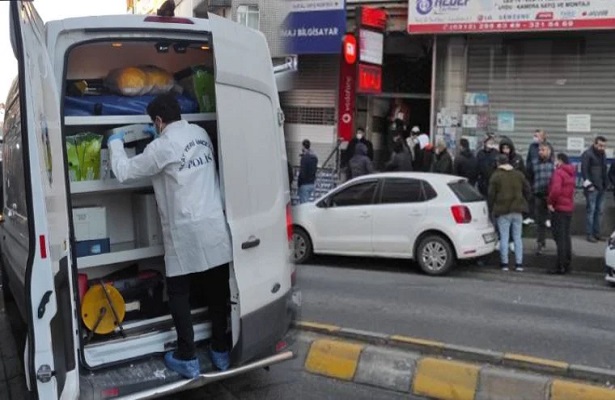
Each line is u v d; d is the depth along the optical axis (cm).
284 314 489
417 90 1666
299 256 1183
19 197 508
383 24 1592
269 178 482
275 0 1678
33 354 323
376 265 1166
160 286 495
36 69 339
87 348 426
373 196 1127
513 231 1127
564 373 542
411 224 1082
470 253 1049
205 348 468
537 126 1491
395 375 567
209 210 433
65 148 404
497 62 1510
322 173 1658
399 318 743
